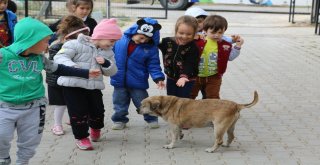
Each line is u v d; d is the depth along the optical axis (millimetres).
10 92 4312
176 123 5289
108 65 5148
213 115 5195
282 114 6652
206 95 6020
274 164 5012
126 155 5203
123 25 15156
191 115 5230
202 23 5957
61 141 5570
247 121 6340
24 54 4320
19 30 4270
